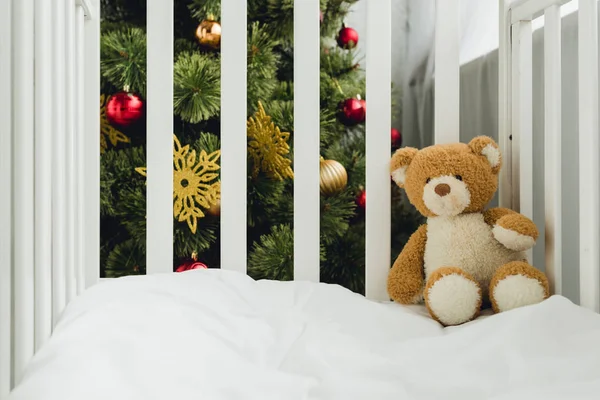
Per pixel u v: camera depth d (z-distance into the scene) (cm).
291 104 143
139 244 139
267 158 142
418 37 148
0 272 43
